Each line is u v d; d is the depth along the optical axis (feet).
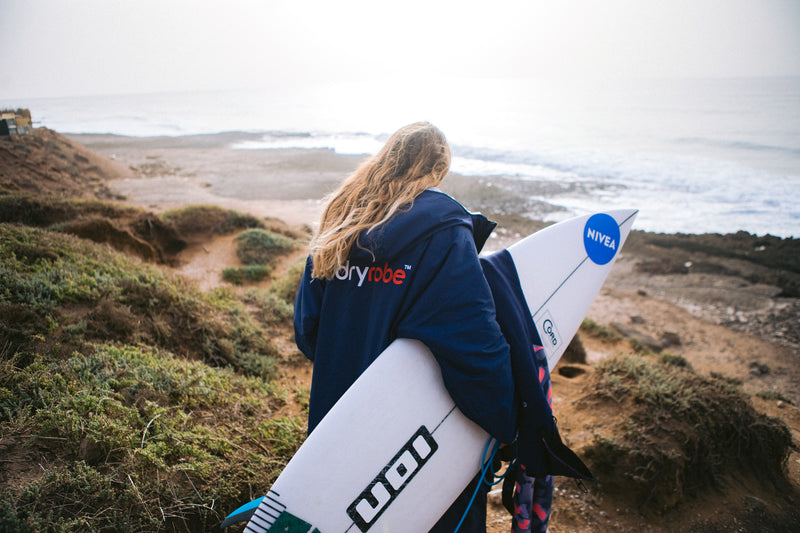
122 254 19.10
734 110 357.41
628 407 11.39
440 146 4.53
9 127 107.86
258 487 7.69
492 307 4.00
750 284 57.88
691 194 115.44
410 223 4.06
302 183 120.47
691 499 10.30
